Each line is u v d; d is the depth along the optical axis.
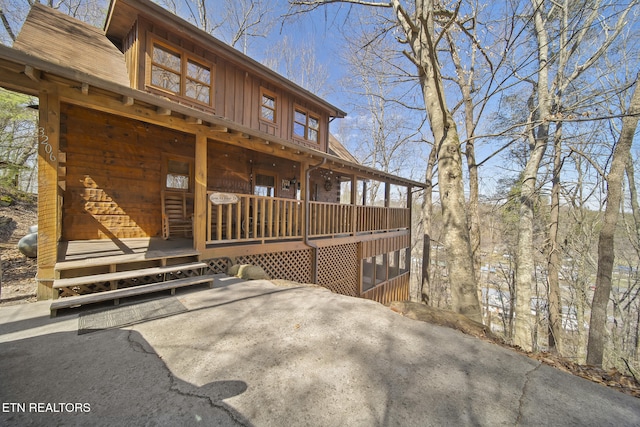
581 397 1.83
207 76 7.15
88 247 4.74
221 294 3.78
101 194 5.70
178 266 4.16
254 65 7.75
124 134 5.98
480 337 2.82
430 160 13.88
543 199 12.33
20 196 11.05
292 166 10.11
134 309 3.15
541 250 12.31
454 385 1.90
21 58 2.54
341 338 2.55
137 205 6.18
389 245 10.78
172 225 6.42
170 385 1.79
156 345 2.33
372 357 2.24
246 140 5.19
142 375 1.89
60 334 2.50
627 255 12.10
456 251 5.43
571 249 12.44
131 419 1.48
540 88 9.16
